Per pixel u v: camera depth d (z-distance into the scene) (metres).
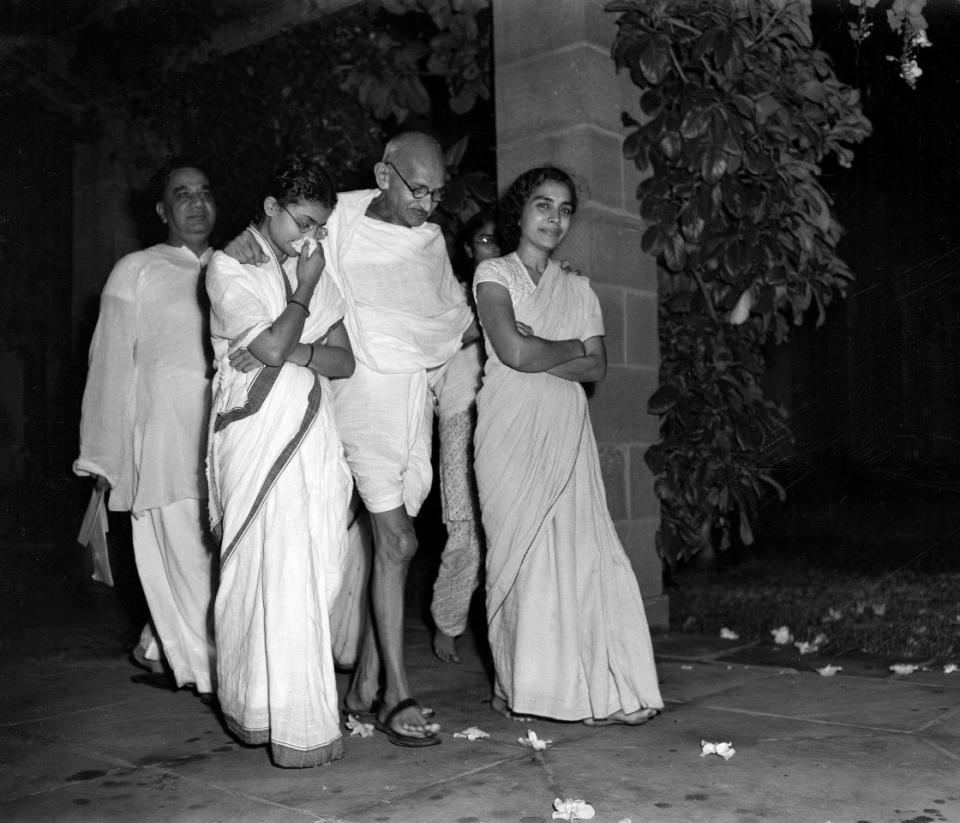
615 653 3.64
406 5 6.37
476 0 5.84
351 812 2.85
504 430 3.71
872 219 10.49
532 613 3.66
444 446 4.59
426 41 6.89
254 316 3.28
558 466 3.70
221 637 3.32
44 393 8.44
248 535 3.24
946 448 10.20
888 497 9.44
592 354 3.88
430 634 5.38
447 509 4.60
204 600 4.14
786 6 5.58
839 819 2.71
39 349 8.39
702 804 2.84
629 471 5.21
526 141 5.14
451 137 7.14
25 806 2.95
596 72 5.07
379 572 3.63
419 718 3.47
